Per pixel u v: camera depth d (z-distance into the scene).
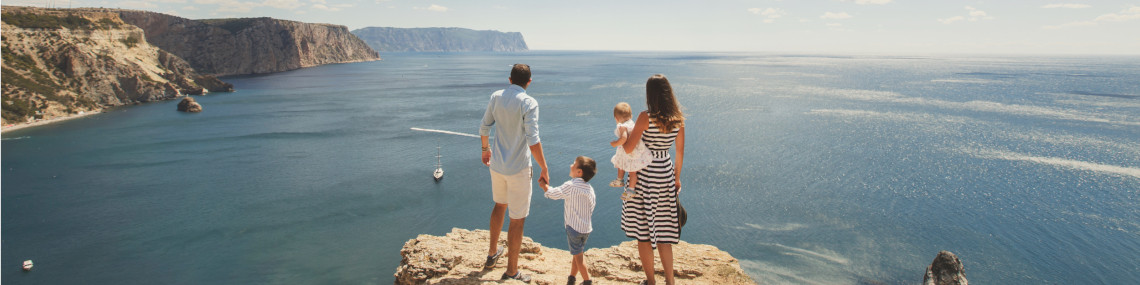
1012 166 53.56
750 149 60.69
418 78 179.38
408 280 6.70
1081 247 35.31
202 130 73.94
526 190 5.80
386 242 36.19
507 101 5.48
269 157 58.66
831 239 36.53
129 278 30.88
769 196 44.84
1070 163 54.62
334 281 30.59
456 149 63.34
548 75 199.00
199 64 180.88
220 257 33.56
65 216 40.34
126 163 55.47
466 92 129.12
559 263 7.26
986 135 68.56
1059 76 197.00
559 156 58.78
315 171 53.16
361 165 55.53
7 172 51.44
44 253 34.00
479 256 6.96
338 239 36.47
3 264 32.44
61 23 100.75
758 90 129.50
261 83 152.12
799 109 92.81
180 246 35.16
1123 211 41.19
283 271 31.72
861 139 66.06
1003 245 35.69
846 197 44.66
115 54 104.88
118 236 36.69
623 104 5.61
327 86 144.25
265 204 43.31
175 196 45.09
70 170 52.62
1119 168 52.66
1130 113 88.12
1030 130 71.94
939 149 60.66
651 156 5.41
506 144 5.68
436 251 7.07
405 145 65.31
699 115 85.38
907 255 34.25
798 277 31.39
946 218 40.28
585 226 5.88
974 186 47.44
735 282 6.90
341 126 78.06
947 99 109.06
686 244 8.08
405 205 43.41
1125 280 31.16
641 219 5.63
